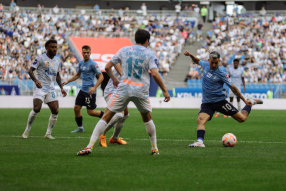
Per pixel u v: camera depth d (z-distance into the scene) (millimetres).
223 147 28016
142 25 141250
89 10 153500
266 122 53656
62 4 160625
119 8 162625
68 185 16094
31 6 158375
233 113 28922
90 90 34719
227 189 15766
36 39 128250
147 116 23391
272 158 23031
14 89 98875
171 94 105250
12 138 32656
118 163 20859
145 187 15891
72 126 45438
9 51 122312
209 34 136750
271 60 120125
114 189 15562
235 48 125750
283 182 16922
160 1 162250
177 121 54719
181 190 15531
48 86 32062
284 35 132500
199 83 107500
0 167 19562
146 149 26531
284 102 97750
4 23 130125
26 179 17078
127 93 22219
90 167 19703
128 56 22344
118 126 28859
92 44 124375
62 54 122188
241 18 142000
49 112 73875
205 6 160625
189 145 28141
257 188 15938
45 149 26016
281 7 157250
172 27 139500
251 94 100500
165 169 19422
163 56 124938
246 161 21875
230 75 62531
